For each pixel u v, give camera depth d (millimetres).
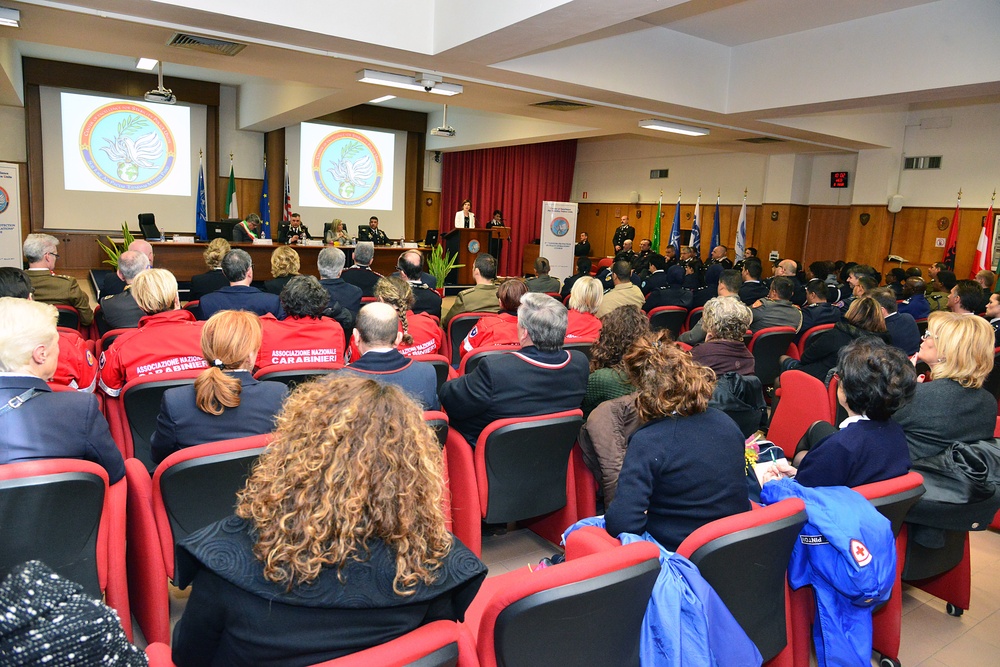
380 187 13547
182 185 11633
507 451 2203
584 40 5883
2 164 6973
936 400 2088
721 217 12570
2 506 1396
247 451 1713
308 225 12844
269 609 890
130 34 4859
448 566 970
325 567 897
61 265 10695
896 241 9977
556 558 1895
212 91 11414
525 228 15164
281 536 878
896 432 1863
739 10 5684
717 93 6867
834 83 6012
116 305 3525
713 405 2311
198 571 941
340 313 3943
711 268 7578
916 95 5668
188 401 1804
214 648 955
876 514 1576
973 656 2121
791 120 7906
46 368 1628
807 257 11383
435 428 1989
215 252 5172
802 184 11227
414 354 3252
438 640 931
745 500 1673
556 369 2307
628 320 2492
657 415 1648
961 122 9164
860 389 1832
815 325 4828
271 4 4484
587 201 15406
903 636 2221
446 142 13102
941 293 6266
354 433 933
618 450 2129
